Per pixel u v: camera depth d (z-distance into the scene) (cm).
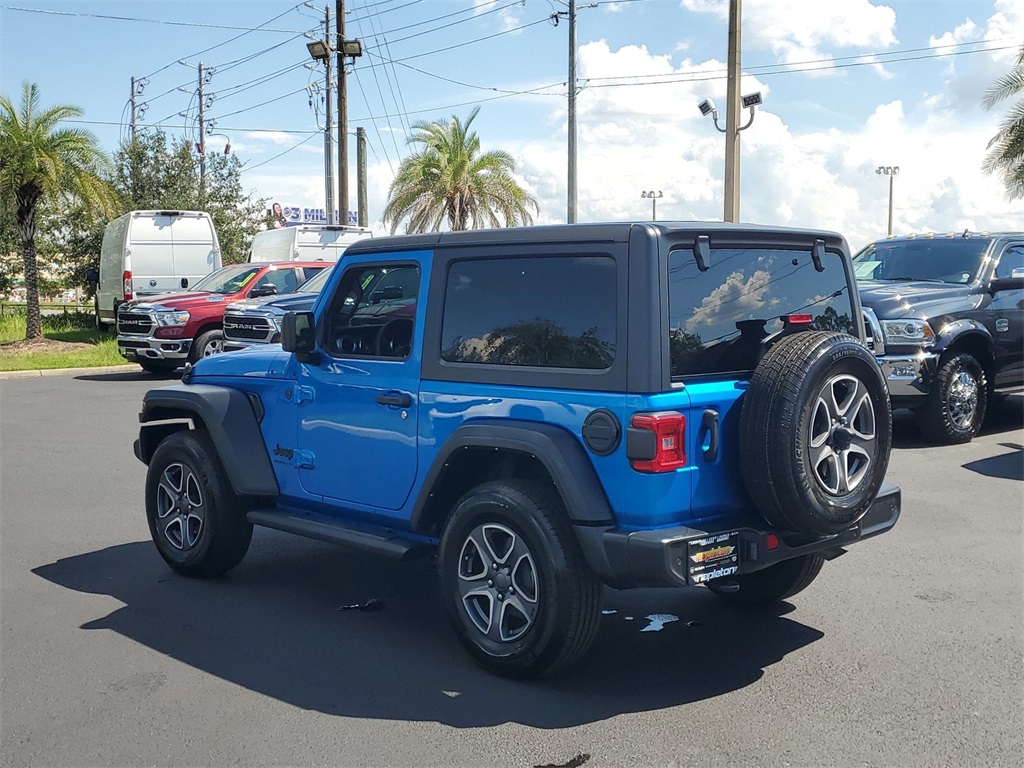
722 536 414
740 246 449
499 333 460
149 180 3288
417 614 545
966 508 762
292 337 537
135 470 958
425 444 486
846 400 431
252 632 516
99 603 566
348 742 390
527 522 428
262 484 573
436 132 3234
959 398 1023
